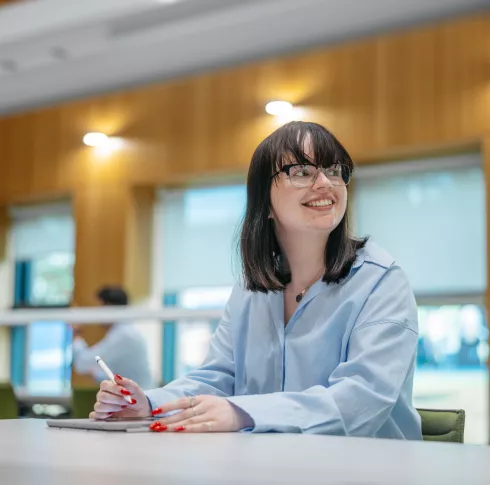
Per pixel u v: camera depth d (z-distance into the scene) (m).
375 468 0.78
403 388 1.40
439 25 5.57
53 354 7.29
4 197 7.48
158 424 1.21
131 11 5.43
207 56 6.31
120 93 6.94
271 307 1.53
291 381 1.48
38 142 7.34
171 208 6.94
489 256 5.16
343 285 1.48
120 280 6.77
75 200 7.07
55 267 7.54
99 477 0.72
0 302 7.63
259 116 6.25
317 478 0.71
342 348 1.45
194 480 0.70
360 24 5.73
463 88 5.44
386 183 5.96
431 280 5.74
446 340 5.62
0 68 6.51
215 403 1.22
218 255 6.67
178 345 6.52
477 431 5.43
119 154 6.89
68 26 5.66
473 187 5.64
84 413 3.45
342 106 5.87
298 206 1.47
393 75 5.70
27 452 0.92
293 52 6.18
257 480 0.70
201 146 6.49
